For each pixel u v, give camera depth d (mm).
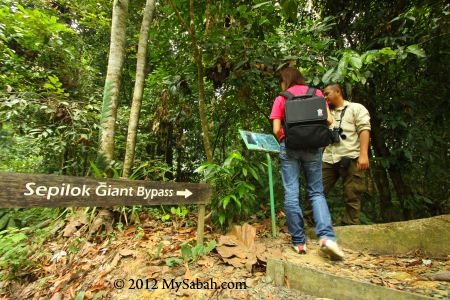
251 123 4652
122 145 5273
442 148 4898
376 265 2279
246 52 3576
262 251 2439
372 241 2717
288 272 2035
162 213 3801
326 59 3783
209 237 2797
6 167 6695
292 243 2604
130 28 5504
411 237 2562
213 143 4984
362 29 4340
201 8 3592
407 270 2152
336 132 3072
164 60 4352
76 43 5902
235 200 2863
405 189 4434
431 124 4422
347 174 3170
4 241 3271
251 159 4008
